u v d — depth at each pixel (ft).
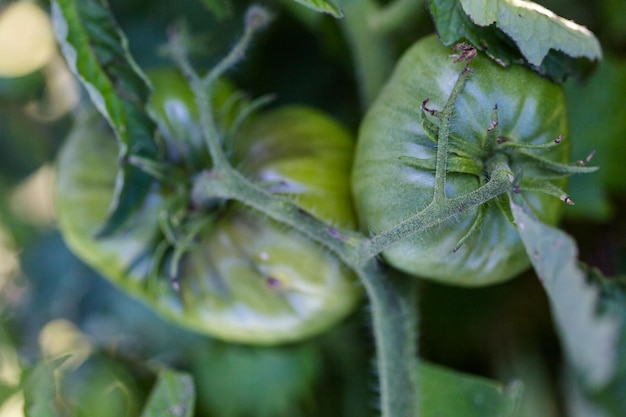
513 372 1.91
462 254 1.48
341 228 1.58
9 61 2.08
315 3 1.49
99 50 1.62
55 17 1.61
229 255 1.65
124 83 1.62
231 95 1.75
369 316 1.68
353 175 1.55
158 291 1.72
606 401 1.73
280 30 1.96
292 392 1.89
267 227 1.62
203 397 1.91
